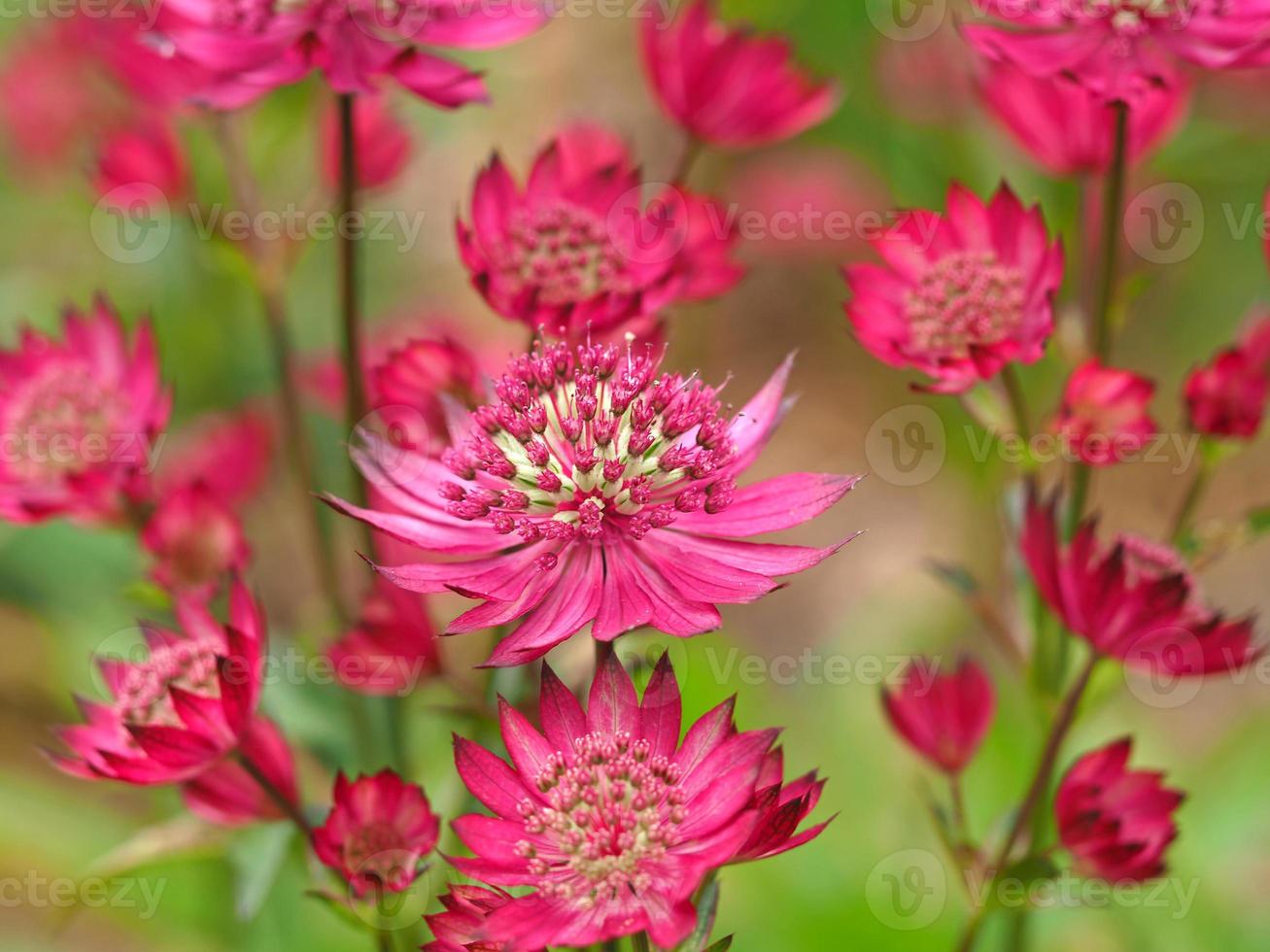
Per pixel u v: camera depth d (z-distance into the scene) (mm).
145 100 459
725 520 394
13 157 633
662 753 380
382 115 464
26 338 445
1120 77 418
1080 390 411
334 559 452
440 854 379
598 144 440
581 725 381
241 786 411
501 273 422
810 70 457
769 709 558
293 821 411
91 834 531
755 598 385
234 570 413
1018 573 436
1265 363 428
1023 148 445
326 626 454
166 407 438
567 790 378
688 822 377
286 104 504
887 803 534
